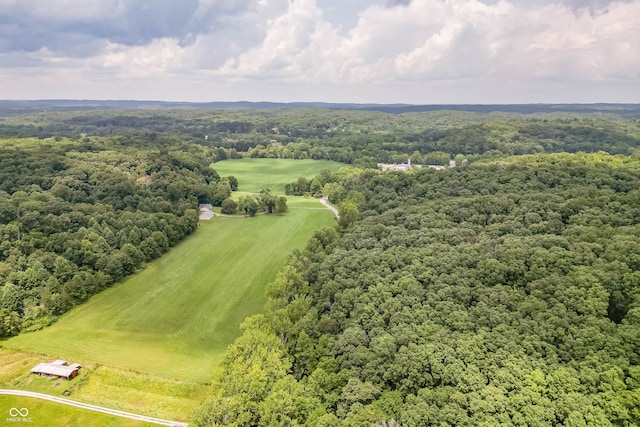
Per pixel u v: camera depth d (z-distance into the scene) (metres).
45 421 59.69
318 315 73.75
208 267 116.62
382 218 113.75
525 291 63.81
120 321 88.88
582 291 58.38
